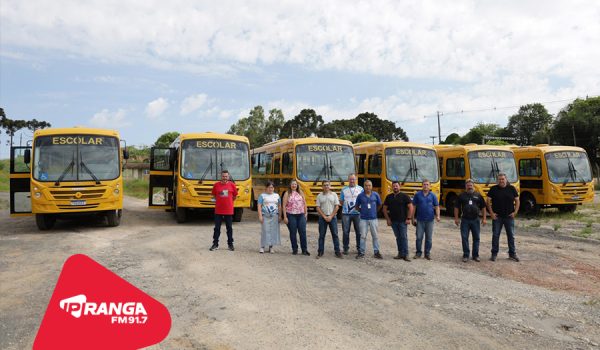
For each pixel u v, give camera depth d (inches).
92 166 610.2
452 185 866.8
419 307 289.1
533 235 611.5
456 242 557.3
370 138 2790.4
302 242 458.3
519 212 893.8
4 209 1005.2
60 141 606.9
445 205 890.7
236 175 690.2
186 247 485.7
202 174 675.4
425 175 794.8
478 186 812.6
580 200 829.2
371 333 242.4
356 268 401.1
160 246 491.5
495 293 327.9
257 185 970.7
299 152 743.7
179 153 687.7
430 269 402.6
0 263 405.7
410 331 246.8
